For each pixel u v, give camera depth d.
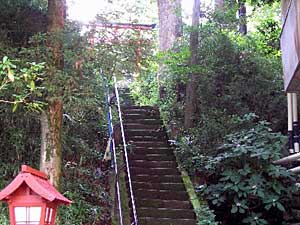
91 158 6.82
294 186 6.59
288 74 5.39
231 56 8.88
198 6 8.88
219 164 6.90
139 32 5.24
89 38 5.02
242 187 6.41
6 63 3.78
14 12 5.70
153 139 8.20
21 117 5.57
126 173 6.97
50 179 4.98
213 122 7.79
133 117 8.90
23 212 2.60
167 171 7.33
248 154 6.63
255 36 10.11
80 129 6.73
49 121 5.07
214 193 6.57
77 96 5.12
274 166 6.55
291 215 6.82
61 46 4.99
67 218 5.30
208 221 5.91
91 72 5.18
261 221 6.32
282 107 8.62
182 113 8.89
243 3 9.91
